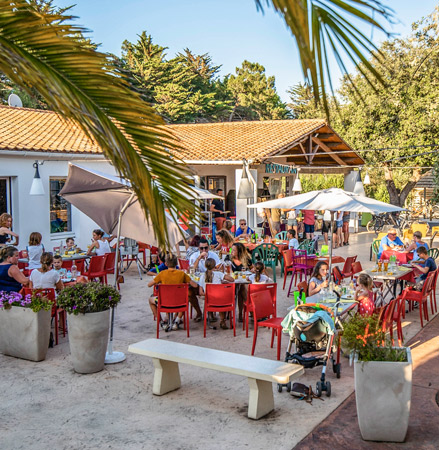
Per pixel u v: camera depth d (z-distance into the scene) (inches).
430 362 293.6
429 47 874.8
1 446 202.8
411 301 414.3
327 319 254.2
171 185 114.0
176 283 346.3
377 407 200.7
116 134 105.5
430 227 1086.4
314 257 491.2
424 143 984.3
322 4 65.5
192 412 233.0
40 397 250.1
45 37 104.4
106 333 284.5
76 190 328.2
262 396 226.7
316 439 206.5
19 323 300.5
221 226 740.0
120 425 220.7
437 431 211.6
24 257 474.6
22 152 569.6
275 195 984.3
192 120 1595.7
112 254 481.1
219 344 329.4
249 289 340.2
